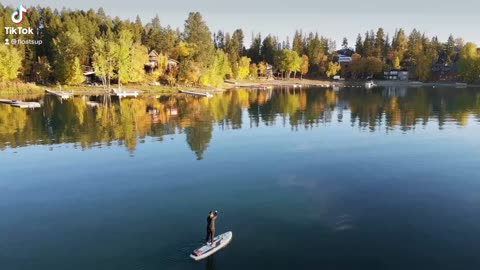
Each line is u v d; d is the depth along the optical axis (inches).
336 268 801.6
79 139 2069.4
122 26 6496.1
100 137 2126.0
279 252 862.5
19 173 1470.2
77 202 1171.9
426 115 3070.9
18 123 2534.5
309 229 978.1
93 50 5231.3
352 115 3078.2
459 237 935.7
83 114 2955.2
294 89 6786.4
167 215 1066.7
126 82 5182.1
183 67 5664.4
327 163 1595.7
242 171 1482.5
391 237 936.3
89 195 1230.9
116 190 1274.6
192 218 1043.9
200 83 5895.7
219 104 3868.1
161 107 3503.9
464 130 2367.1
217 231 966.4
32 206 1147.3
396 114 3142.2
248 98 4655.5
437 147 1884.8
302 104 3949.3
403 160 1641.2
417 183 1339.8
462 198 1195.3
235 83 7549.2
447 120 2792.8
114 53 4972.9
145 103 3826.3
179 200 1178.6
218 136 2182.6
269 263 817.5
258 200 1175.0
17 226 1011.3
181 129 2391.7
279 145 1940.2
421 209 1110.4
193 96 4793.3
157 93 5009.8
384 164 1581.0
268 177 1405.0
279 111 3324.3
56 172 1478.8
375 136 2183.8
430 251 869.2
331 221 1027.9
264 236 938.7
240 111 3312.0
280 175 1429.6
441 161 1622.8
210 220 860.0
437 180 1370.6
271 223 1012.5
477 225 1000.9
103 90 4990.2
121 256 847.7
